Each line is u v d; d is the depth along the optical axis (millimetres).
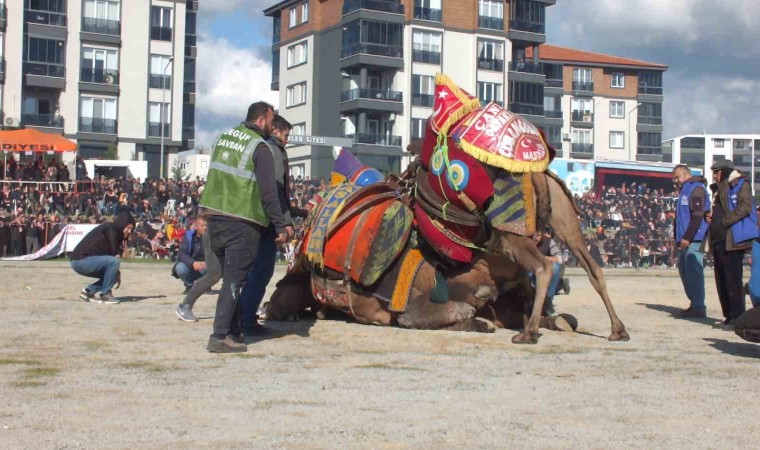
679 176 12953
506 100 70125
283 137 9219
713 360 7965
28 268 23656
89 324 10062
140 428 5137
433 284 9672
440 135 9289
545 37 71312
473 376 6961
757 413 5703
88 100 61000
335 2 68812
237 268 8188
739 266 11133
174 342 8672
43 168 41188
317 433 5059
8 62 57594
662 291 18391
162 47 63156
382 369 7246
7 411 5539
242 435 4996
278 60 76625
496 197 8953
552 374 7102
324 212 10312
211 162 8383
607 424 5363
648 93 98125
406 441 4902
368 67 66625
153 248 32969
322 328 9875
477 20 68625
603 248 38281
